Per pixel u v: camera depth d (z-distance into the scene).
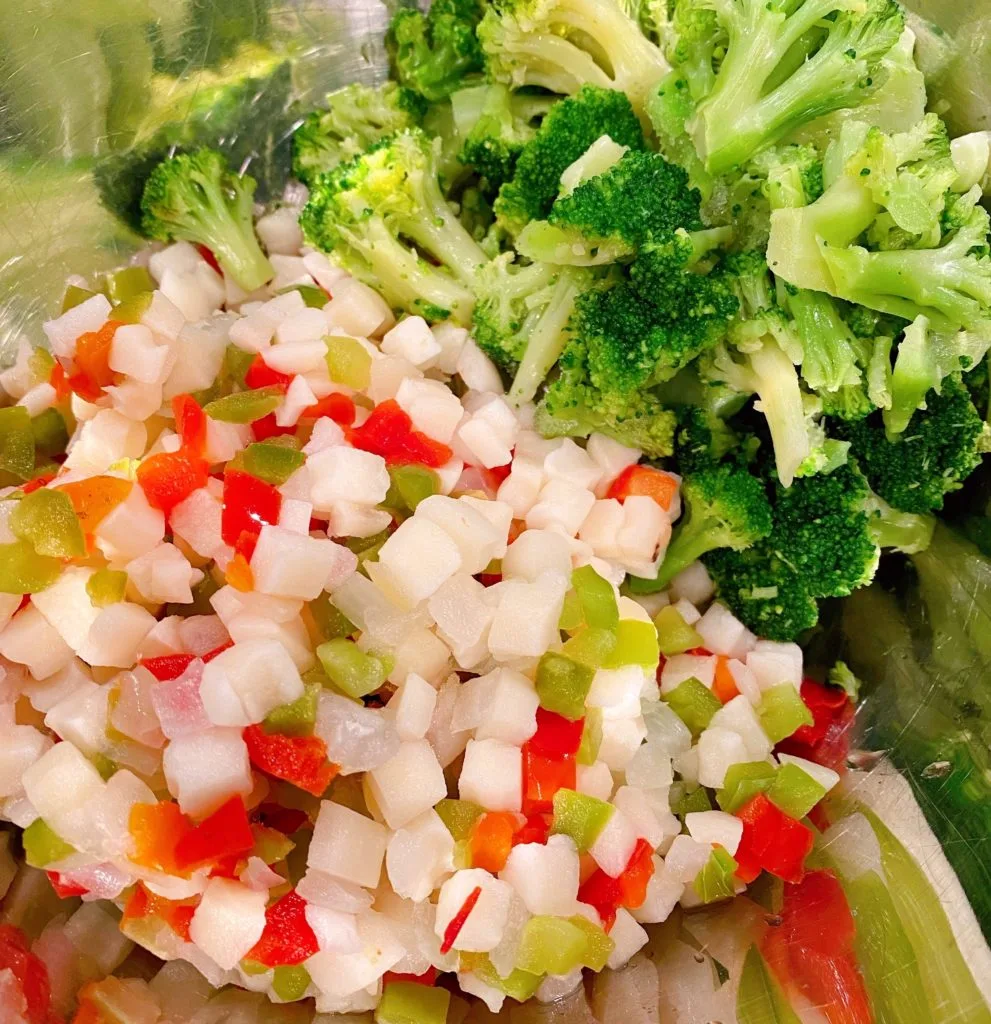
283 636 0.12
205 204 0.16
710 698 0.15
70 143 0.16
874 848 0.14
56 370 0.15
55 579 0.12
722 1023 0.13
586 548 0.14
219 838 0.11
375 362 0.14
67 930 0.13
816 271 0.13
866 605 0.16
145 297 0.14
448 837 0.12
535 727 0.13
